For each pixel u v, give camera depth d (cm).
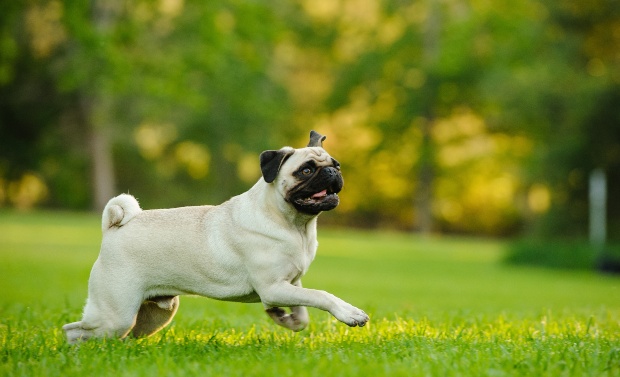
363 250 2497
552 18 2775
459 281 1570
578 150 2492
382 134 4019
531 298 1189
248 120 4016
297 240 552
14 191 4053
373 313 773
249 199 564
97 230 2528
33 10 2509
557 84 2588
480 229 4469
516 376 441
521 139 3803
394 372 438
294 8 3969
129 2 2572
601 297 1255
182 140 4144
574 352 516
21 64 3094
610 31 2767
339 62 4103
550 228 2636
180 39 2650
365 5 3978
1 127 3600
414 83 3916
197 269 557
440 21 3753
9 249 1848
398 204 4534
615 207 2572
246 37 2488
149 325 600
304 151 555
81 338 563
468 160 3978
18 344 562
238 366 466
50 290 1053
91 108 3350
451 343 551
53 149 3762
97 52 2084
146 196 4366
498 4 3572
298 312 582
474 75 3744
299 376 429
